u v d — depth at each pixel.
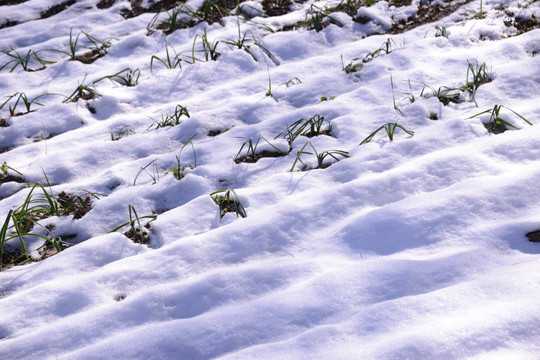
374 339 1.92
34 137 3.91
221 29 4.99
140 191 3.22
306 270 2.38
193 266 2.55
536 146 2.95
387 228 2.54
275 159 3.37
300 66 4.36
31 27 5.21
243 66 4.47
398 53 4.24
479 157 2.92
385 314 2.01
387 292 2.16
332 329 1.98
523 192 2.58
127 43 4.89
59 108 4.11
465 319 1.89
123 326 2.25
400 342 1.84
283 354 1.92
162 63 4.63
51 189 3.31
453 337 1.82
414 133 3.36
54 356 2.15
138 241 2.88
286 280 2.35
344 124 3.53
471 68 3.69
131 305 2.32
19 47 4.97
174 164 3.46
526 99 3.52
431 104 3.57
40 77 4.55
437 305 2.01
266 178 3.22
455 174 2.85
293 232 2.68
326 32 4.77
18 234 2.84
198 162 3.45
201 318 2.17
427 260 2.27
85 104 4.18
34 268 2.71
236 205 2.99
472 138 3.18
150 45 4.89
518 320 1.85
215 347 2.06
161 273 2.53
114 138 3.79
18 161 3.62
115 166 3.47
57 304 2.43
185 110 3.86
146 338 2.12
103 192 3.30
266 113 3.86
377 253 2.44
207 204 3.02
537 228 2.34
